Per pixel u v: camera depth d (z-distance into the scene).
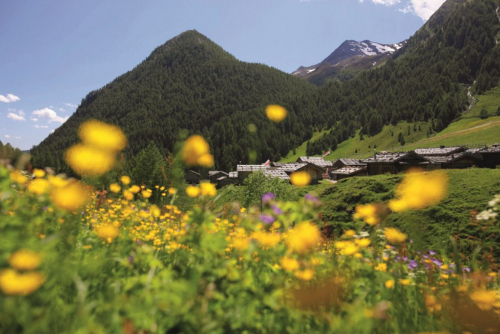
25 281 1.18
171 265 1.82
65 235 1.75
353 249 2.19
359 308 1.44
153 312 1.23
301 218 1.89
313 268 1.86
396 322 1.73
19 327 1.13
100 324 1.19
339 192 31.62
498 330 1.74
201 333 1.30
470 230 16.69
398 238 2.42
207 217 1.85
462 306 1.89
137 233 2.92
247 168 81.19
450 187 22.92
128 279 1.51
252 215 1.99
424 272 2.62
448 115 192.88
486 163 62.62
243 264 2.07
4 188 1.86
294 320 1.50
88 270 1.54
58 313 1.24
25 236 1.55
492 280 2.56
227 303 1.44
